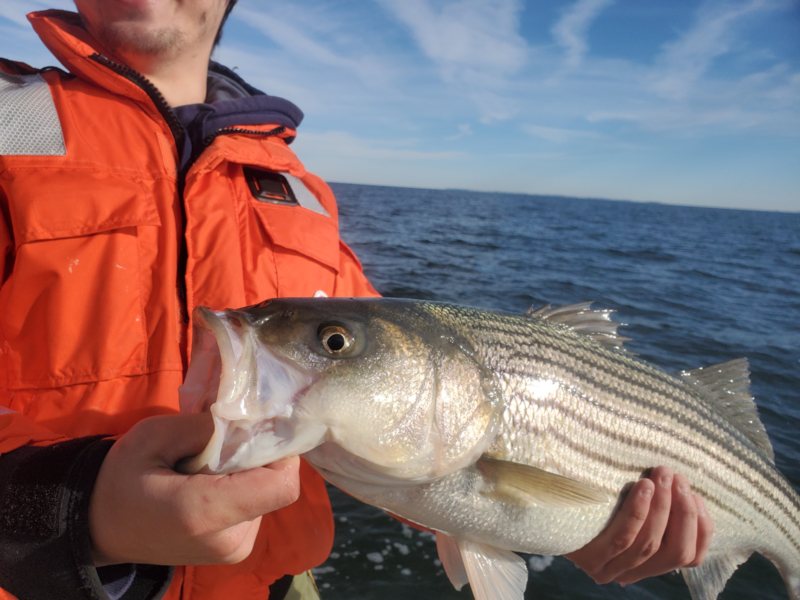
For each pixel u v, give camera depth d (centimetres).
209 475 24
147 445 26
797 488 102
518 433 41
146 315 36
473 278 289
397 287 246
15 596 25
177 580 35
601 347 47
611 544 44
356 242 387
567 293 275
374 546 80
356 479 36
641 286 326
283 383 31
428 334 38
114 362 35
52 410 33
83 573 25
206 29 46
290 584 50
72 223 35
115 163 39
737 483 52
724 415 53
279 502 25
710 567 53
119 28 42
